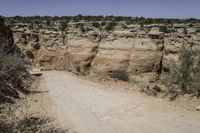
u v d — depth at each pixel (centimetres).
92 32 6906
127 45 6144
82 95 1995
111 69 6066
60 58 7075
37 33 7712
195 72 1711
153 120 1252
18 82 2086
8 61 1912
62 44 7244
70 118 1342
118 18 9012
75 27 7794
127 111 1445
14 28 7975
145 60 5844
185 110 1394
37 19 9712
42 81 3072
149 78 5688
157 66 5803
